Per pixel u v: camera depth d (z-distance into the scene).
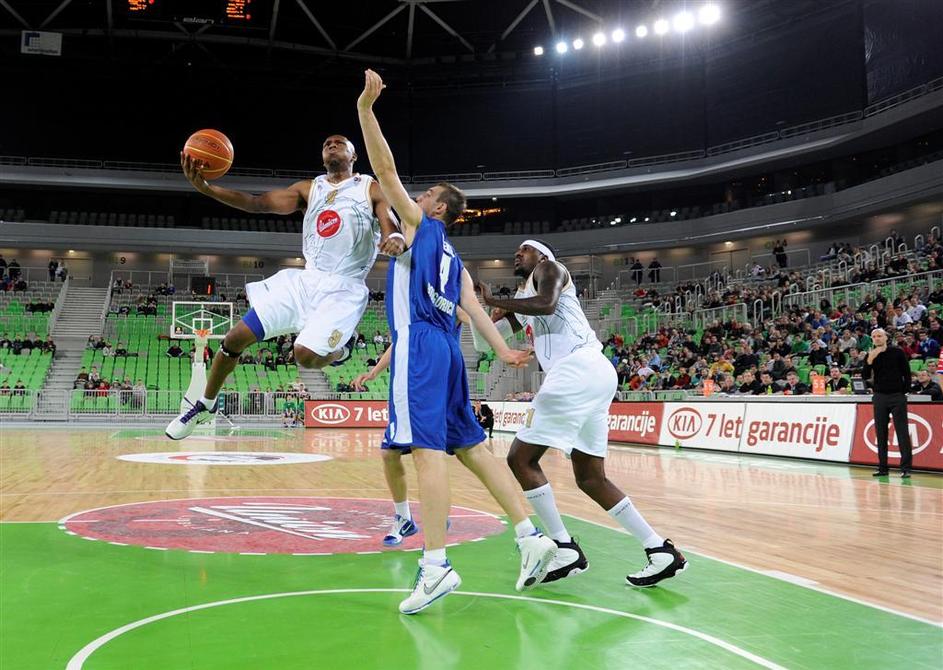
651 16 29.38
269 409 23.08
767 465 10.23
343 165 4.18
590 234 31.84
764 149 28.38
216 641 2.54
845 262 21.83
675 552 3.42
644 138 31.88
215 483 7.76
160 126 33.12
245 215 34.38
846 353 14.45
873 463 9.85
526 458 3.64
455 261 3.41
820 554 4.27
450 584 2.96
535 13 31.94
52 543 4.34
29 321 26.91
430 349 3.20
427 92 34.34
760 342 17.30
